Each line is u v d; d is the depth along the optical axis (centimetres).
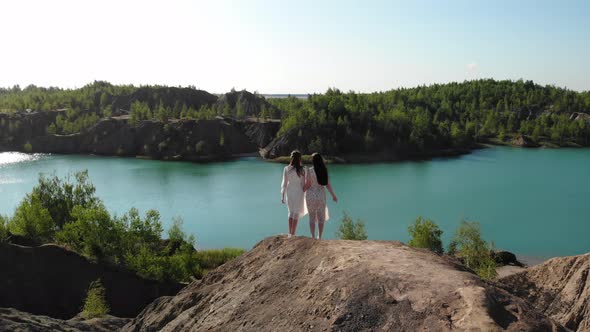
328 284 842
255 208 8788
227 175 13075
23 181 11450
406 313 674
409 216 7862
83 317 3100
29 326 2400
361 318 711
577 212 8031
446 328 611
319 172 1198
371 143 16738
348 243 1012
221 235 7006
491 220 7531
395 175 12506
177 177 12669
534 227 7094
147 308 1562
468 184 11000
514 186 10688
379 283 765
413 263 823
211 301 1179
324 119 17800
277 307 905
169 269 4278
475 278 732
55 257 3944
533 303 1950
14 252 3872
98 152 18825
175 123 19412
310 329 757
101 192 10350
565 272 1952
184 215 8262
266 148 18162
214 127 19225
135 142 18838
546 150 19050
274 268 1068
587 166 14100
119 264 4316
